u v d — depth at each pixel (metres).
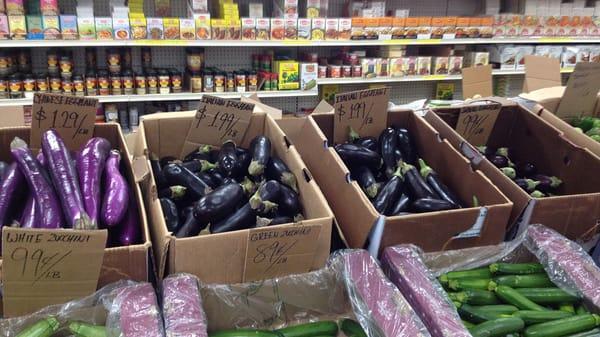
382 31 3.63
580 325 1.18
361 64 3.79
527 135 1.94
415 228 1.27
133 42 3.04
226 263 1.14
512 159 2.01
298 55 4.02
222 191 1.28
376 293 1.14
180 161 1.62
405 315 1.08
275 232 1.14
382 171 1.71
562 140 1.76
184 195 1.43
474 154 1.62
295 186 1.47
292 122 1.81
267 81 3.57
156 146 1.70
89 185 1.20
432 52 4.16
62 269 1.00
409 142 1.80
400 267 1.22
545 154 1.86
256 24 3.30
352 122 1.80
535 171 1.87
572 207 1.41
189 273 1.12
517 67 4.23
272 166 1.50
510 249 1.38
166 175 1.45
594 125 2.08
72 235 0.97
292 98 4.34
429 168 1.64
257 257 1.16
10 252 0.95
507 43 4.22
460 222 1.30
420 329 1.04
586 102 2.18
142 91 3.31
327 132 1.81
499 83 4.61
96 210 1.15
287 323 1.29
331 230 1.22
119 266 1.06
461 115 1.89
